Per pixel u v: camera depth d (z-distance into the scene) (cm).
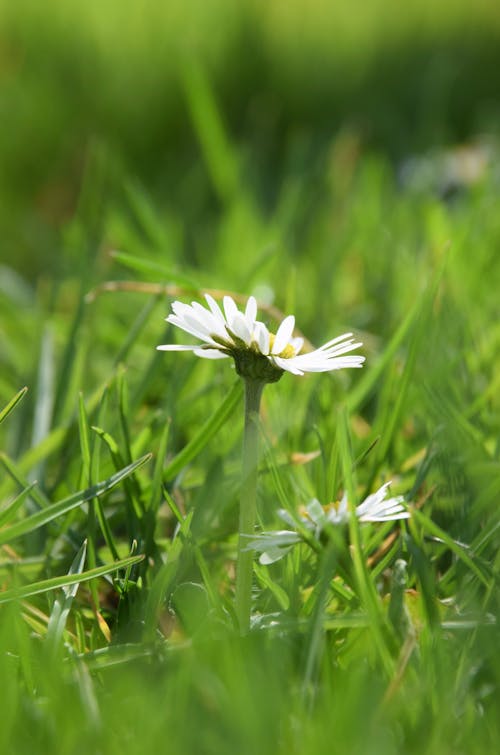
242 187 63
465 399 36
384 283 47
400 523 30
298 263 53
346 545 29
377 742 26
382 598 30
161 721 26
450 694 27
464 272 45
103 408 33
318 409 35
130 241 53
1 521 29
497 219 53
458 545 30
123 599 30
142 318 36
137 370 39
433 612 29
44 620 30
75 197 78
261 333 28
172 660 28
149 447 34
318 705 27
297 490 30
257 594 30
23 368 39
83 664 27
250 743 26
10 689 27
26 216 72
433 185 63
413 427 35
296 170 68
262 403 35
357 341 40
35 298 55
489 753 27
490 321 40
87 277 41
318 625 28
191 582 30
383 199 64
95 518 31
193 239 63
